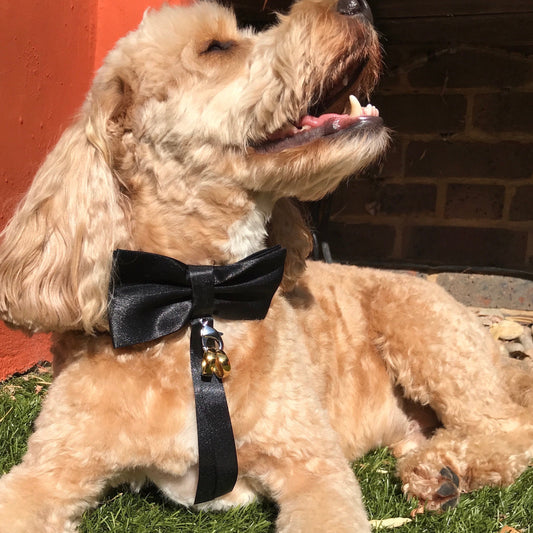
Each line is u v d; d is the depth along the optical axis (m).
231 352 0.62
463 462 0.73
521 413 0.81
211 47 0.65
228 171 0.64
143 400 0.59
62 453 0.58
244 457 0.62
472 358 0.81
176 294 0.60
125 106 0.64
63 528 0.58
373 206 1.69
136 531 0.60
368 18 0.64
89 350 0.61
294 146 0.63
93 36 1.12
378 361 0.86
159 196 0.64
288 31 0.63
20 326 0.64
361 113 0.64
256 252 0.65
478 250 1.63
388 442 0.88
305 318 0.80
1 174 0.93
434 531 0.62
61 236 0.61
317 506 0.56
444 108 1.62
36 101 0.99
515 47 1.57
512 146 1.59
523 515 0.65
